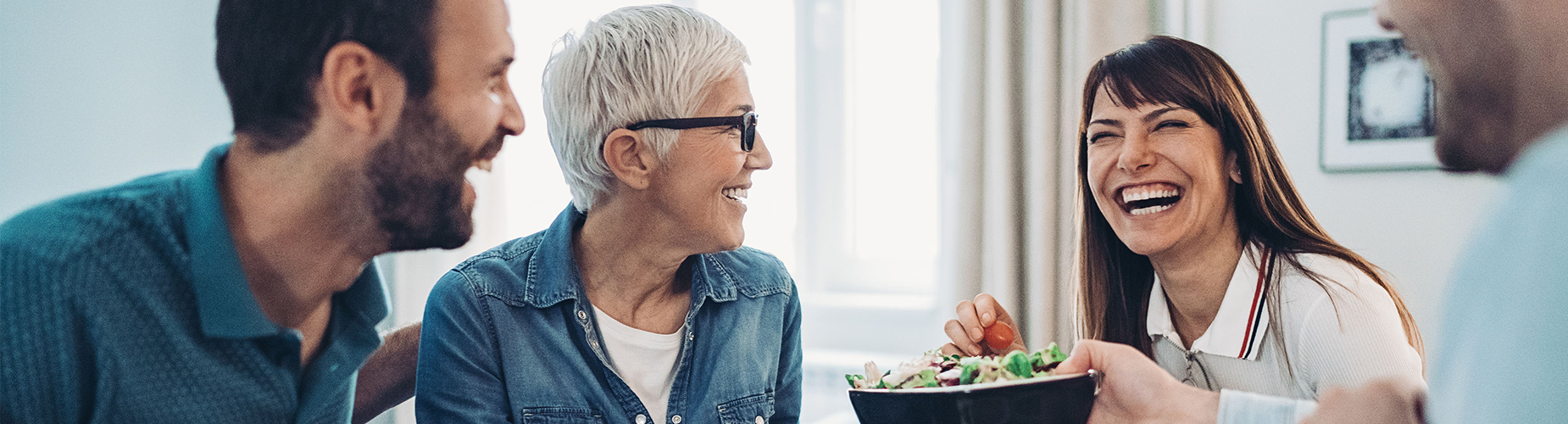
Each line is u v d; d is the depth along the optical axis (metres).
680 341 1.10
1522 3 0.39
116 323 0.67
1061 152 2.57
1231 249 1.04
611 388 1.05
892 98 3.11
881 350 3.00
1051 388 0.70
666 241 1.01
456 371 0.99
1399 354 0.90
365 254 0.76
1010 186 2.60
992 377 0.76
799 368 1.25
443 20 0.69
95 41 1.82
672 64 0.95
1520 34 0.39
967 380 0.76
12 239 0.67
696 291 1.12
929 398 0.70
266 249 0.73
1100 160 1.05
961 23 2.65
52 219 0.69
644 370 1.08
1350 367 0.90
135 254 0.70
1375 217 2.47
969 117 2.65
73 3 1.79
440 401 0.99
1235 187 1.05
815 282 3.21
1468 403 0.36
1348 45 2.47
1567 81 0.38
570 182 1.04
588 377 1.04
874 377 0.86
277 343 0.75
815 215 3.20
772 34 3.07
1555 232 0.34
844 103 3.15
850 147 3.17
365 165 0.70
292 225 0.72
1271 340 0.99
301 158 0.70
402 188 0.71
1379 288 0.95
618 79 0.96
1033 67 2.57
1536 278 0.34
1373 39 2.44
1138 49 1.04
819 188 3.20
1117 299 1.14
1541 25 0.38
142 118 1.87
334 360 0.83
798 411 1.23
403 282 2.17
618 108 0.96
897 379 0.79
